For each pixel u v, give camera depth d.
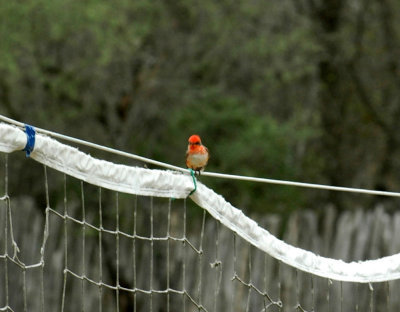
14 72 21.62
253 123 25.66
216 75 27.58
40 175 24.00
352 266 9.37
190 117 25.72
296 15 27.23
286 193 25.42
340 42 28.91
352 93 29.89
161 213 20.22
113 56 23.16
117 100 24.55
